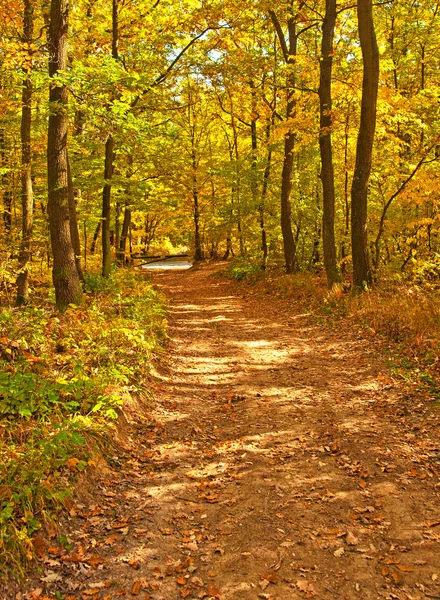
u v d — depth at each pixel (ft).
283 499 16.55
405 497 15.96
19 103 42.60
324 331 38.99
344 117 55.52
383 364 28.71
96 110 32.30
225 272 88.69
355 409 23.41
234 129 92.07
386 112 47.70
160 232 142.82
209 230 92.73
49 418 17.66
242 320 48.34
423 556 13.30
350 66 48.47
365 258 44.52
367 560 13.38
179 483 17.95
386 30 61.98
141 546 14.32
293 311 48.80
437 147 51.49
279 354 34.63
